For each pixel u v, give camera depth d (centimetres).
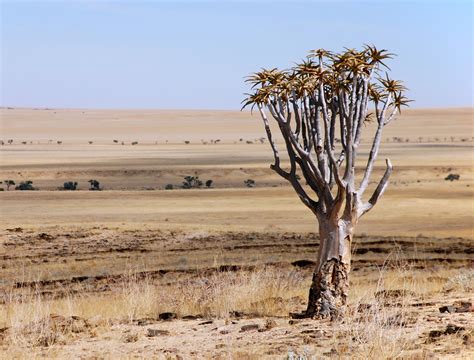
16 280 2934
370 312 1170
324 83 1330
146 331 1253
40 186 12081
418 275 2536
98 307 1702
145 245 4144
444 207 7300
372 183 11156
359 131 1320
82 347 1127
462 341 945
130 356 1021
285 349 984
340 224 1302
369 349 899
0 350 1104
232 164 14912
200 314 1466
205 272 3016
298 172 13425
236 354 966
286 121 1352
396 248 4050
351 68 1288
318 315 1282
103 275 3012
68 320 1368
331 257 1296
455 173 13188
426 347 919
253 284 1711
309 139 1354
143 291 1875
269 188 9394
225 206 7350
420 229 5572
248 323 1277
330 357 893
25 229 4366
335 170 1288
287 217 6412
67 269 3319
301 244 4241
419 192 8744
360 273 2958
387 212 6881
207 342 1111
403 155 17350
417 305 1327
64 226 4525
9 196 7975
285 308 1482
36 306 1554
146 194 8488
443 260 3525
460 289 1593
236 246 4138
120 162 15600
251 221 6031
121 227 4566
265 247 4109
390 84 1392
